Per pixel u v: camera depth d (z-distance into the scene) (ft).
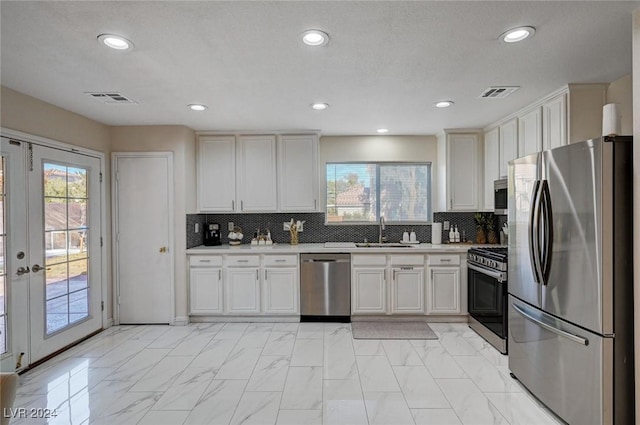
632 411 6.17
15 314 9.40
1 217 9.11
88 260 12.30
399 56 7.57
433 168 15.88
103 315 13.04
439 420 7.29
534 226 7.66
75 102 10.55
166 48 7.13
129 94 9.89
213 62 7.83
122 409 7.79
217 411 7.68
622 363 6.17
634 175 6.02
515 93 9.98
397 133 15.47
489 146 13.97
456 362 10.07
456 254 13.58
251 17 6.00
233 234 15.06
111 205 13.52
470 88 9.59
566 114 9.37
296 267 13.78
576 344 6.73
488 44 7.05
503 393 8.34
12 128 9.39
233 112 11.86
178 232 13.64
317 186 14.83
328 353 10.76
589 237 6.40
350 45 7.06
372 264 13.71
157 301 13.64
